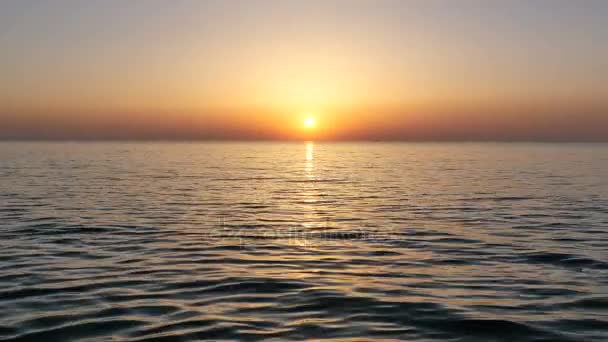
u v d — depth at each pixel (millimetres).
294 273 17953
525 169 82375
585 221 29766
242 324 12930
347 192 47062
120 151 188375
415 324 12984
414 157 145250
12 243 22906
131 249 21906
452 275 17750
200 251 21594
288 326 12805
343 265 19156
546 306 14336
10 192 44594
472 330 12562
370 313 13789
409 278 17344
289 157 146375
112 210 34031
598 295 15312
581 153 179875
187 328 12609
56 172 71312
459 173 73500
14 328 12555
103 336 12086
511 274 17844
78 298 14984
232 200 40406
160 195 43469
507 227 27750
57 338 11961
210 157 139750
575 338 12016
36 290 15727
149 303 14570
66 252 21156
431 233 26000
